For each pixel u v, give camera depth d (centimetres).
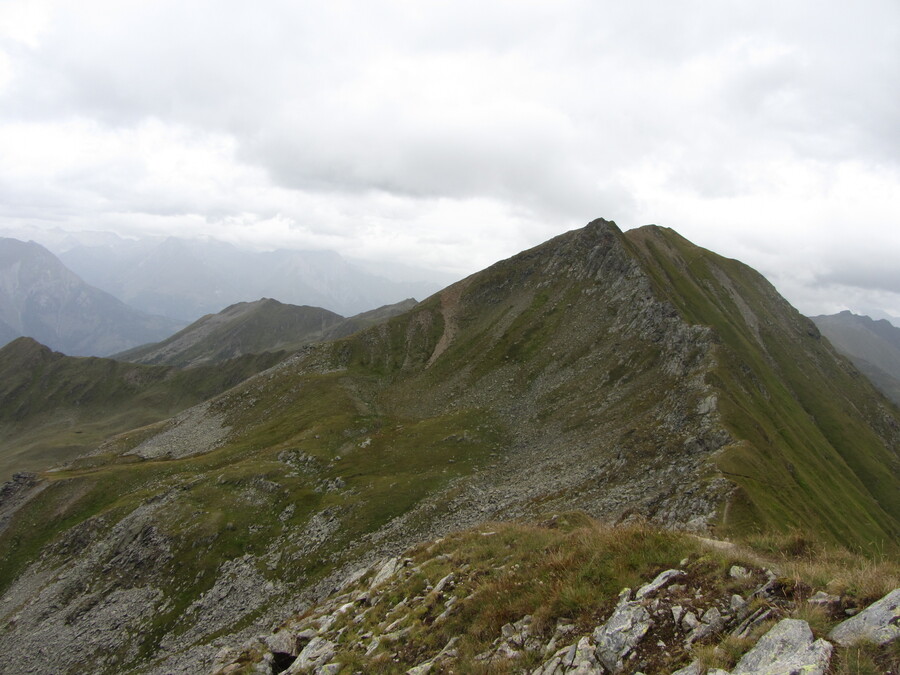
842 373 18725
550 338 13462
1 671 6444
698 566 1407
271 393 14838
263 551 7469
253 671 2242
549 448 8725
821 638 985
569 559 1692
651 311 11731
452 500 7431
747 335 16612
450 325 16612
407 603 2088
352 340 16712
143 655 6038
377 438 10606
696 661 1063
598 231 16550
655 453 6625
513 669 1343
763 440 7106
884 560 1253
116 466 12000
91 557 8194
